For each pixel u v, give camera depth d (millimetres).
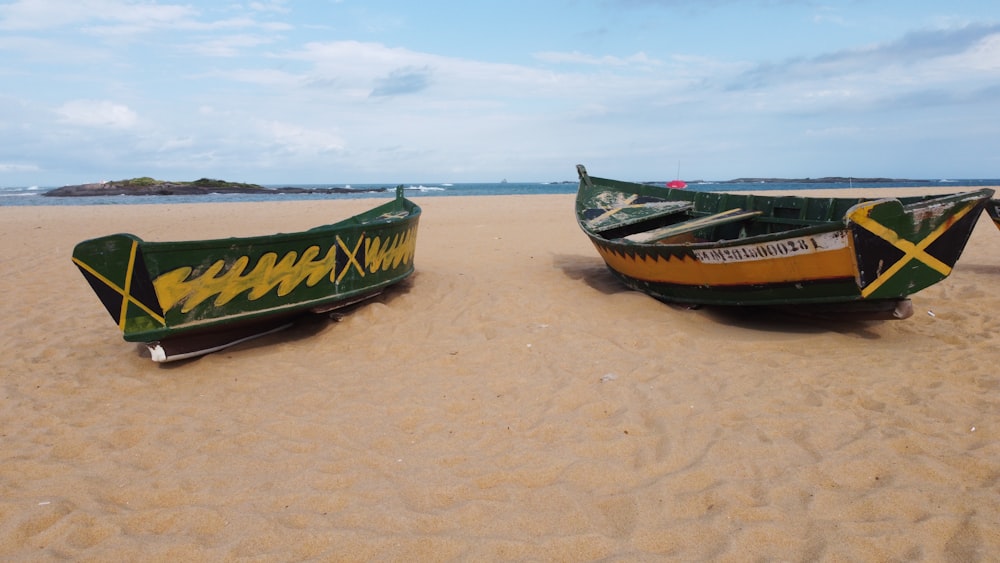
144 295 5207
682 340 5953
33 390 5230
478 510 3279
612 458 3812
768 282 5891
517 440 4082
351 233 6500
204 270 5402
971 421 4059
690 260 6543
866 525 3053
